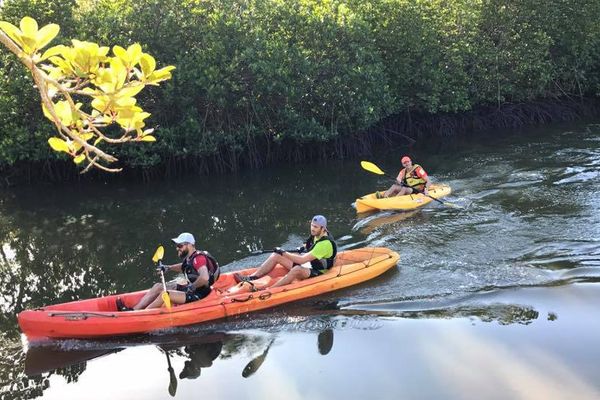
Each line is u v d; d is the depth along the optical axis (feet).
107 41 46.24
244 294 23.70
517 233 30.89
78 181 50.90
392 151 58.95
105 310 23.21
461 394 16.62
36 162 50.08
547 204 35.70
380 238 31.73
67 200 44.52
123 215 39.58
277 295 24.02
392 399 16.60
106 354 20.74
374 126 61.41
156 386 18.34
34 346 21.50
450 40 61.52
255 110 50.62
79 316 21.65
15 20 45.60
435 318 22.00
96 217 39.34
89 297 26.14
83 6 53.06
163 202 42.73
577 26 66.95
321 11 53.16
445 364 18.44
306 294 24.67
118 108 8.50
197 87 47.91
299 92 50.75
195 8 49.03
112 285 27.37
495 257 27.81
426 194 36.91
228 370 19.11
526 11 64.08
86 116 8.78
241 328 22.27
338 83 51.83
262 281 25.53
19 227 37.81
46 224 38.29
